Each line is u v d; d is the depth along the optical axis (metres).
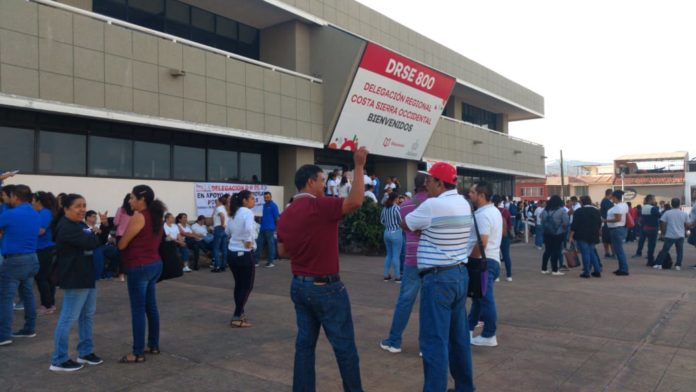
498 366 5.37
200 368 5.32
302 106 15.60
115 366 5.37
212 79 13.16
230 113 13.57
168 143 13.52
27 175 10.69
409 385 4.86
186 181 13.73
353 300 8.79
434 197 4.49
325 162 18.81
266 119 14.52
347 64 15.79
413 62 17.25
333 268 4.06
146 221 5.45
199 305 8.39
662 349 5.94
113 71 11.17
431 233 4.34
